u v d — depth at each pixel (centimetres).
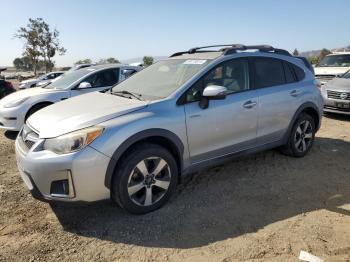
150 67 503
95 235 332
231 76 442
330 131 737
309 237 327
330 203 397
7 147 631
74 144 321
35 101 723
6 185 445
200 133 399
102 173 331
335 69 1204
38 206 388
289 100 499
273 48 515
